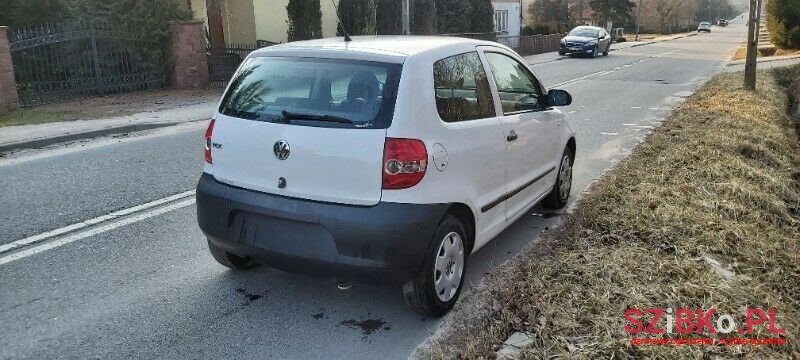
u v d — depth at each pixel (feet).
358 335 12.14
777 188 22.13
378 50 12.47
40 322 12.42
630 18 237.66
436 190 12.01
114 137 32.81
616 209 18.58
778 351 11.09
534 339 11.34
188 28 51.70
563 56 108.78
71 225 18.12
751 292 13.08
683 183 21.07
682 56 107.55
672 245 15.49
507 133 14.84
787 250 16.25
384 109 11.65
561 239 16.53
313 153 11.80
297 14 66.18
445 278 12.70
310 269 12.00
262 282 14.49
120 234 17.48
